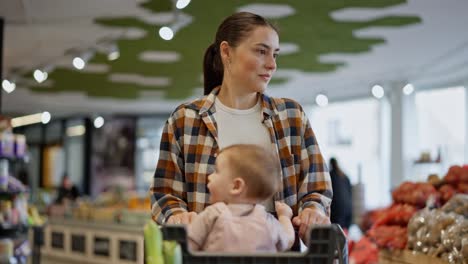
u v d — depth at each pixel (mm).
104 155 19516
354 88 14156
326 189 2262
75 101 16641
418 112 13648
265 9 8016
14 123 20875
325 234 1720
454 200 3969
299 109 2311
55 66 11820
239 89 2223
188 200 2213
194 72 12586
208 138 2219
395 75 12672
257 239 1900
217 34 2305
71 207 12461
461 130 12836
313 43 9992
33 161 21359
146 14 8188
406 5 7809
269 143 2236
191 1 7586
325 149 16031
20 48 10273
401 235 4172
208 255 1742
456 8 7945
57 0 7559
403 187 4621
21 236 7746
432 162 11586
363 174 15008
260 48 2180
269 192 1949
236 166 1932
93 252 11062
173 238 1763
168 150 2254
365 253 4863
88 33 9289
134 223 10352
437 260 3582
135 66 11922
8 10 7988
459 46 10117
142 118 19453
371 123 14930
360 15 8312
